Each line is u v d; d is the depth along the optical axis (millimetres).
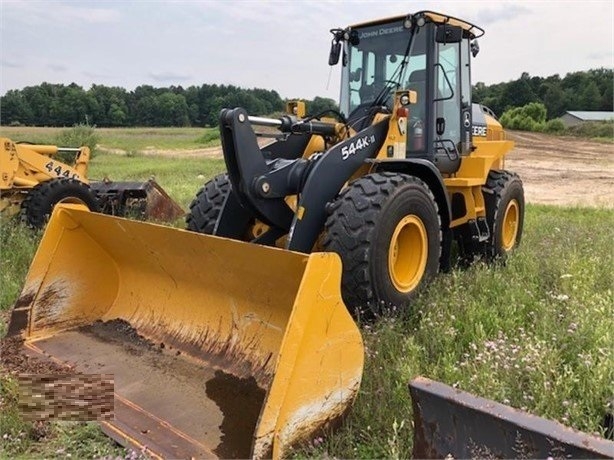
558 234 6676
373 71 4957
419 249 4109
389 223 3711
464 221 5195
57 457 2578
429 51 4695
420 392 2158
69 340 3688
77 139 23344
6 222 6383
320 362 2490
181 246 3268
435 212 4191
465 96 5445
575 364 3133
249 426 2707
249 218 4305
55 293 3783
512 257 5316
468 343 3477
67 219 3785
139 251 3656
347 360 2604
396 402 2783
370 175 3908
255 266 2912
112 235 3697
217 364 3223
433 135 4781
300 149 4520
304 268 2604
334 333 2535
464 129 5445
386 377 3000
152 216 7707
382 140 4258
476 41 5555
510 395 2748
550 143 31344
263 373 3037
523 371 2971
